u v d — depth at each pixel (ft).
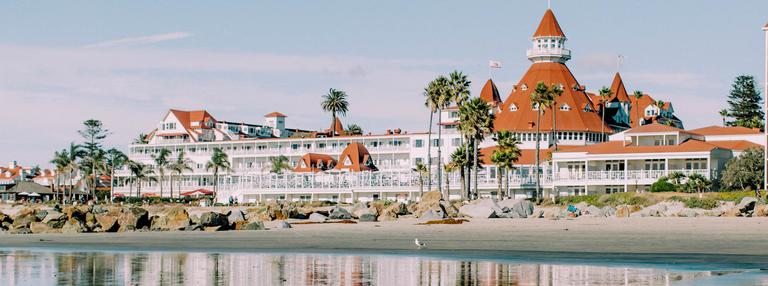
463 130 410.72
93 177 618.03
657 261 108.17
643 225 208.85
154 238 166.91
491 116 412.77
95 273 98.63
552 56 566.36
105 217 201.26
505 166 406.21
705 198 314.96
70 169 607.37
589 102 561.43
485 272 97.91
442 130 548.31
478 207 270.26
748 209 266.98
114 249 134.92
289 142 590.96
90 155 616.80
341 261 112.16
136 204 515.50
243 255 122.21
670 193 336.70
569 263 106.93
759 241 146.30
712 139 431.84
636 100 652.89
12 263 110.52
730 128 436.76
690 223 215.51
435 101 421.59
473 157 434.71
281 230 199.31
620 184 389.39
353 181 474.08
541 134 527.40
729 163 367.66
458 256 118.62
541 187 432.25
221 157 590.96
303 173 491.72
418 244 135.13
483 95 630.74
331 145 577.02
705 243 142.00
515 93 561.02
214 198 529.45
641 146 403.54
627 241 149.28
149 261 112.88
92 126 616.39
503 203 280.31
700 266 101.50
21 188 578.25
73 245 145.38
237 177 573.33
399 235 174.60
